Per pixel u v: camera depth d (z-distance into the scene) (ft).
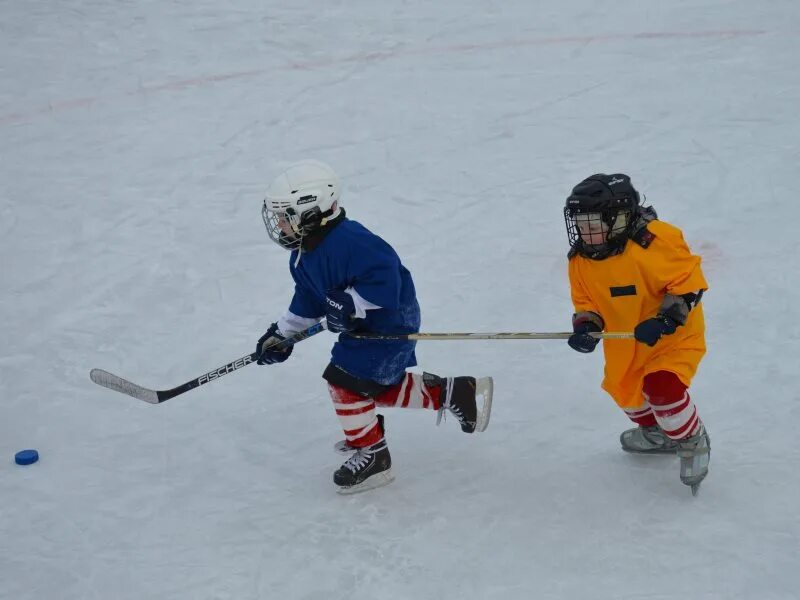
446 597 34.22
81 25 115.96
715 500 38.83
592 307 39.65
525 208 71.46
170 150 86.07
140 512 40.65
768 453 41.73
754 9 110.11
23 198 77.56
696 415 38.63
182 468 44.04
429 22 113.91
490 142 83.10
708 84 90.68
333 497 41.24
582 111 87.51
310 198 38.22
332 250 38.86
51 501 41.50
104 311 60.59
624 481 40.91
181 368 54.08
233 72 103.30
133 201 76.74
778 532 36.47
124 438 46.73
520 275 62.23
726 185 71.20
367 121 89.61
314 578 35.68
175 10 119.96
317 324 41.27
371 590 34.81
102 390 51.52
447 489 41.29
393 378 41.11
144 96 98.17
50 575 36.58
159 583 35.91
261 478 43.09
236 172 81.35
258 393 50.88
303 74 101.76
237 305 61.05
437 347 54.39
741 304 55.36
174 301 61.67
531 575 35.14
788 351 50.14
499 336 39.93
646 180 73.41
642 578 34.55
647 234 37.35
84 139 88.94
